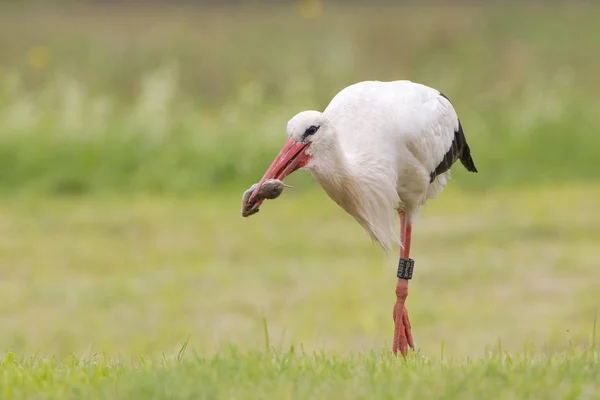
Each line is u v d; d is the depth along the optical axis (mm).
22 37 23906
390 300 11391
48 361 6211
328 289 11797
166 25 25062
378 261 13109
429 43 24125
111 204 16562
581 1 25984
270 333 10203
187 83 22469
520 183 18000
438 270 12445
